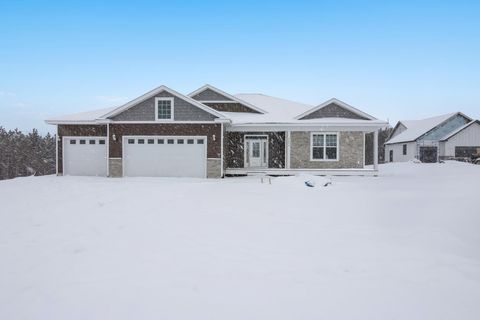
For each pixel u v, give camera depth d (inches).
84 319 147.9
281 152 862.5
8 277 194.9
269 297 165.9
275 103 1067.9
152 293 171.0
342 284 180.4
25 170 2383.1
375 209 356.5
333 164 815.7
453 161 1250.0
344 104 839.1
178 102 756.0
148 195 456.4
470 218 298.7
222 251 234.1
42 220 328.5
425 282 182.2
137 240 261.1
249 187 542.3
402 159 1594.5
